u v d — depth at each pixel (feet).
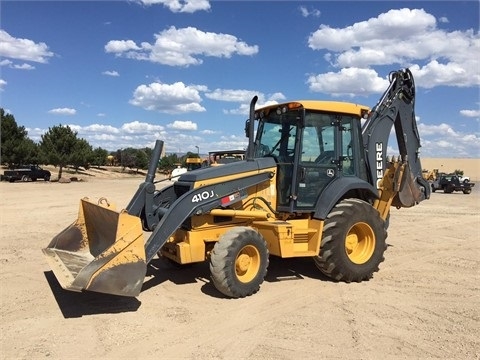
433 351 15.81
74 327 17.72
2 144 137.08
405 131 30.66
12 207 60.18
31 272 25.80
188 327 17.81
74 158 144.77
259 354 15.42
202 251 22.57
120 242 18.25
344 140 25.95
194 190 21.75
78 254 22.67
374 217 24.91
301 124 23.72
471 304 20.99
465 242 37.50
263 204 24.41
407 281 25.02
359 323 18.38
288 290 22.88
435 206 73.31
